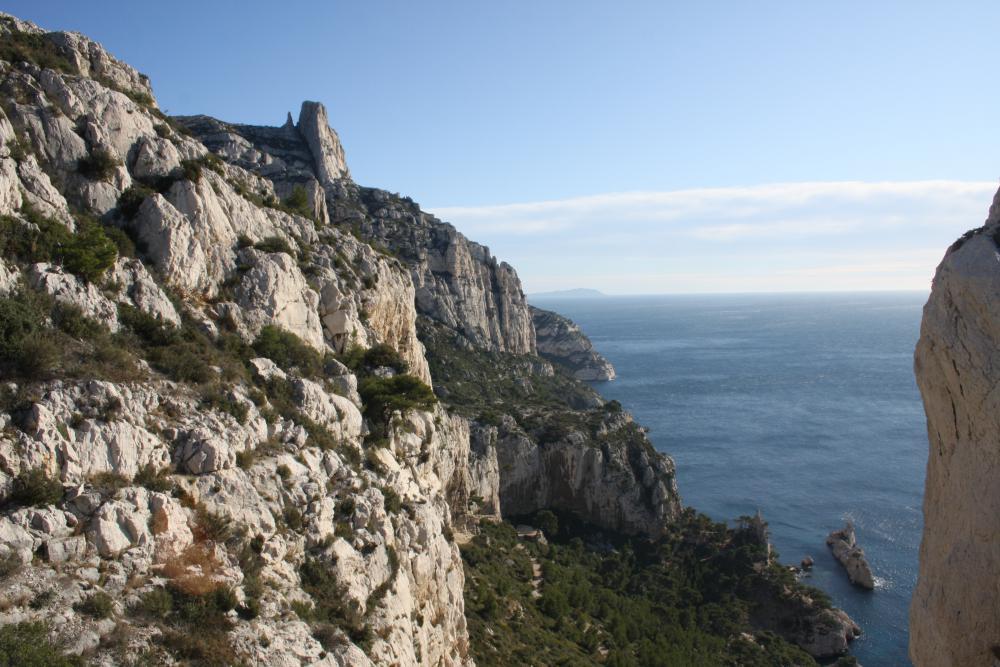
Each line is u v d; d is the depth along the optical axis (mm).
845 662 77125
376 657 28609
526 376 167125
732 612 85375
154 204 36406
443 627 39469
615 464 109938
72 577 20984
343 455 37000
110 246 31469
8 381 24000
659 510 107625
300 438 34125
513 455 107562
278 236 49406
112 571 21984
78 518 22484
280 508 29703
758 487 136375
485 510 97250
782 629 85438
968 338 21938
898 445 168125
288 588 27516
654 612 82062
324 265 53594
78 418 24266
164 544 23953
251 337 39219
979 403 21578
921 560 25969
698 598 87188
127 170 38094
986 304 21250
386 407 45594
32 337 25234
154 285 34062
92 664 19344
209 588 24031
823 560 104125
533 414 122438
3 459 21672
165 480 25750
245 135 153000
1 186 29047
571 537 104062
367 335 54875
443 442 77750
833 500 128875
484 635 52719
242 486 28406
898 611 90125
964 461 22531
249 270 41281
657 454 116000
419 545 38875
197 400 30094
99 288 31297
